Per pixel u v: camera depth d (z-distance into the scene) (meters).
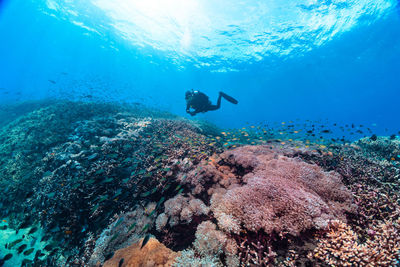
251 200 3.17
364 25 19.17
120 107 12.52
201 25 19.06
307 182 3.66
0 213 5.28
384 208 3.23
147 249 2.99
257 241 2.76
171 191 4.54
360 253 2.27
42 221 4.78
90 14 21.89
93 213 4.47
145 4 17.52
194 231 3.43
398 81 44.31
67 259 3.81
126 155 6.24
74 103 11.08
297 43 22.61
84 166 5.50
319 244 2.52
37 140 7.18
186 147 6.48
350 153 6.05
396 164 5.29
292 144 7.25
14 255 4.63
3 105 18.55
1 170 6.16
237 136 9.44
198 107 7.77
